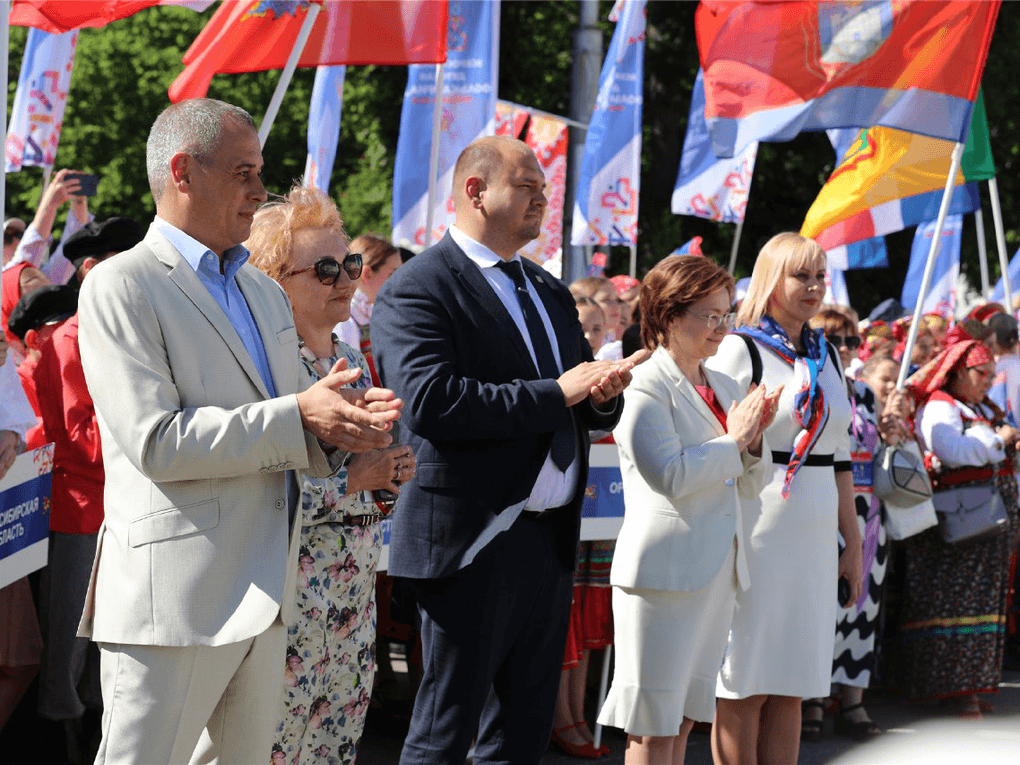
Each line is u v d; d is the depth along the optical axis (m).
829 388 7.42
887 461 10.26
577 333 6.41
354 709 5.88
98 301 4.43
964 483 10.97
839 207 12.12
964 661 10.79
